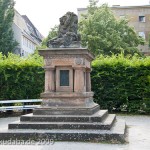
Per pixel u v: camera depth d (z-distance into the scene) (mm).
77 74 13602
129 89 23656
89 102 14195
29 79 23734
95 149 10312
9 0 53719
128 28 44500
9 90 23359
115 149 10414
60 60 13750
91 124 12125
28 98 23969
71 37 14219
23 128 12305
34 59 24516
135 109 23703
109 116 14977
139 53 43969
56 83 13859
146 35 63312
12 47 52000
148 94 23406
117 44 40469
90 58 14945
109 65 23875
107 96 23938
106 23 41406
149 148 10703
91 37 39250
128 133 13930
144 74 23406
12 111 23812
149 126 16453
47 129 12180
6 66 23062
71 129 12117
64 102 13484
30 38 65500
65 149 10258
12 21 53562
